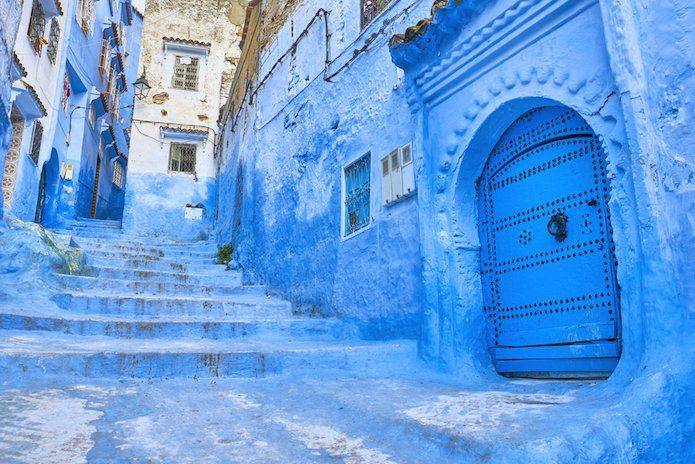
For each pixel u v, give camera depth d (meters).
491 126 4.76
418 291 5.46
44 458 2.41
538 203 4.43
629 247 3.30
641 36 3.38
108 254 9.74
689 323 2.92
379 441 2.99
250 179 10.98
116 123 21.52
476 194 5.11
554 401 3.32
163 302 6.85
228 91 17.80
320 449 2.89
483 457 2.45
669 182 3.14
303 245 8.24
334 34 8.12
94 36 15.77
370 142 6.72
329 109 7.96
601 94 3.66
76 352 3.96
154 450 2.73
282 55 9.96
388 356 5.12
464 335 4.73
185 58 17.67
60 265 7.23
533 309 4.38
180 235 16.22
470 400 3.53
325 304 7.36
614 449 2.47
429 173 5.30
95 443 2.70
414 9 6.20
